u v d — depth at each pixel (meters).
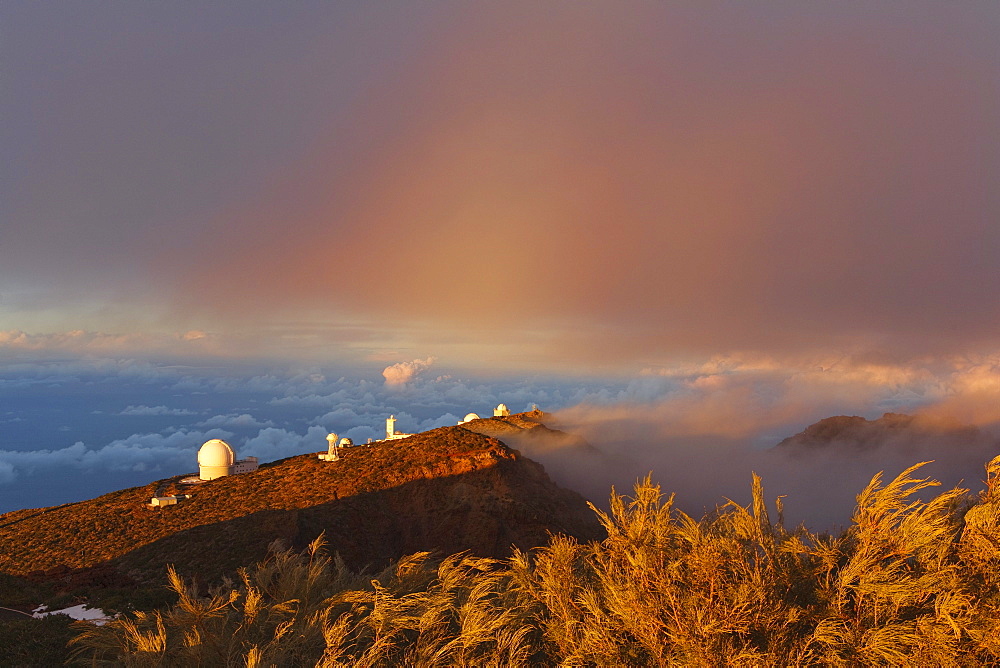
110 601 27.06
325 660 5.67
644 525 5.75
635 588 5.32
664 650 5.17
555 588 5.90
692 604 5.07
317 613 6.55
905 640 4.74
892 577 5.09
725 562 5.30
